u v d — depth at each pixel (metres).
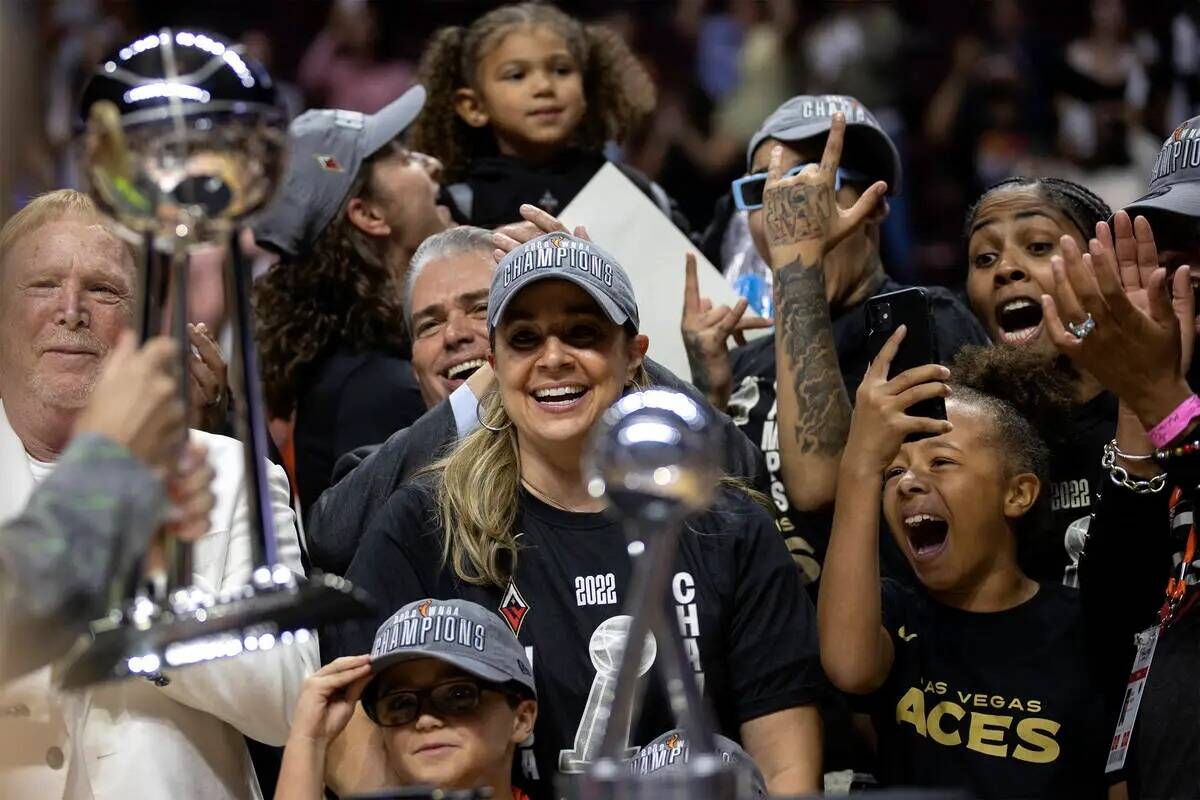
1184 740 7.84
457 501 8.79
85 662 5.38
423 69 14.16
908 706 9.16
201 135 5.40
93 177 5.50
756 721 8.70
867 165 11.38
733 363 11.73
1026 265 10.94
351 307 12.14
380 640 8.15
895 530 9.50
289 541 8.99
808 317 9.96
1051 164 22.77
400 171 12.55
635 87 14.49
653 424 4.94
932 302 11.32
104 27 23.20
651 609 4.88
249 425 5.70
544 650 8.49
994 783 8.84
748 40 23.94
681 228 14.41
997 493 9.30
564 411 8.66
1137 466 8.34
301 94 23.72
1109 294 7.33
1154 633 8.26
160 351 5.54
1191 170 9.09
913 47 23.58
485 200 13.42
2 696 7.77
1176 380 7.50
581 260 8.69
